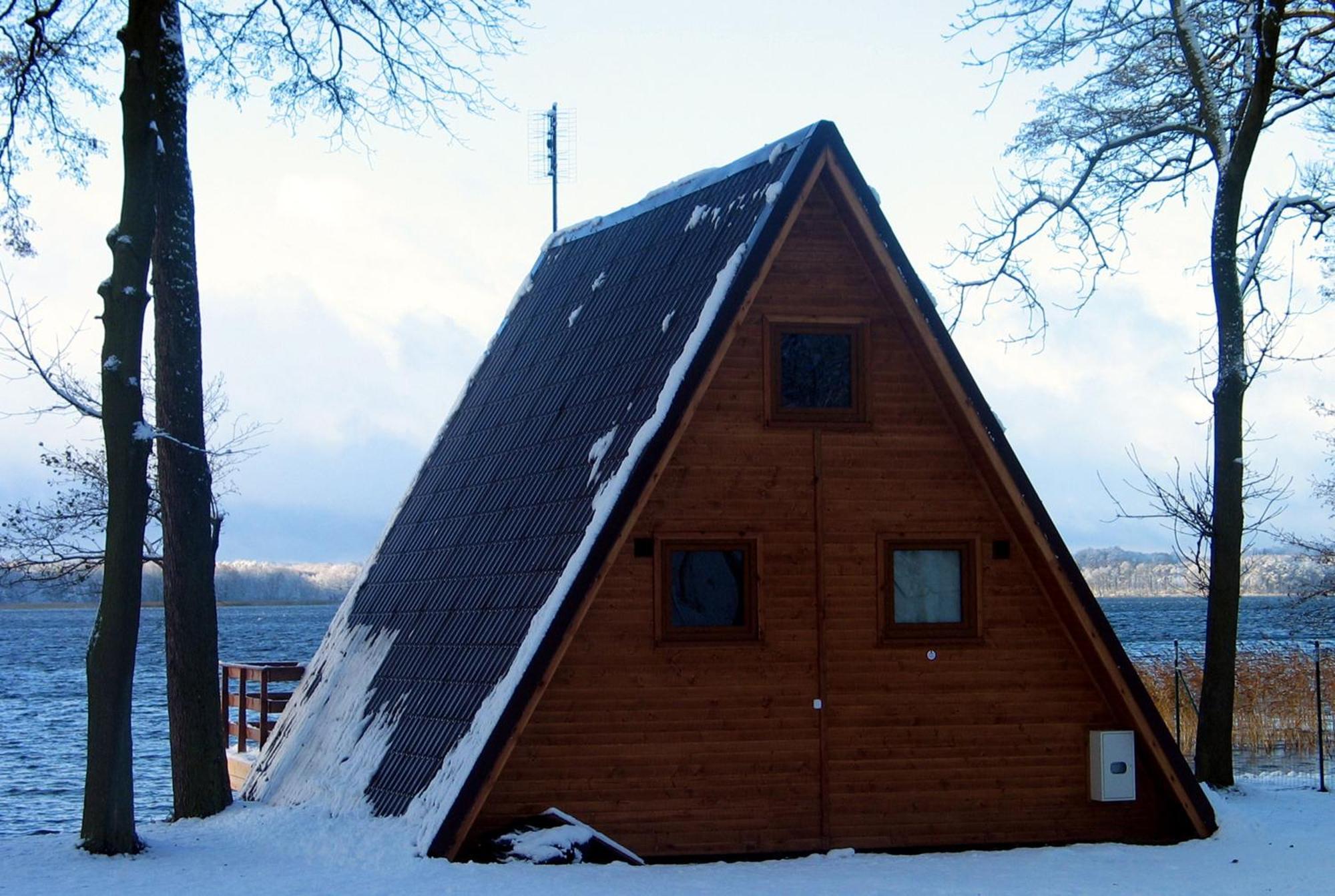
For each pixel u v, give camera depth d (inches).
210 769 663.1
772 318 622.8
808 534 622.8
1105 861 589.9
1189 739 1007.0
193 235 668.7
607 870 548.4
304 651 3223.4
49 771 1291.8
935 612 642.2
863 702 623.5
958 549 644.7
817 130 604.7
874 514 631.2
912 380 637.3
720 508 613.0
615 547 562.9
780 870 563.5
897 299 621.0
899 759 625.6
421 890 498.6
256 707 867.4
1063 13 881.5
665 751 597.0
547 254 894.4
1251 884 543.2
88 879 518.0
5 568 971.3
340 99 758.5
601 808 587.5
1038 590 647.8
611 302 718.5
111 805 565.0
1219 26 858.8
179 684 663.8
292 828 598.2
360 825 583.8
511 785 579.2
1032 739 642.2
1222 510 817.5
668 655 600.7
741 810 602.9
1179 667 1005.8
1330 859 595.2
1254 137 805.9
